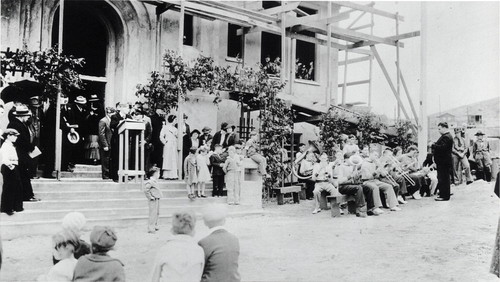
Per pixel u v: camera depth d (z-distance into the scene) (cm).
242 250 903
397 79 2225
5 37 1495
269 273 750
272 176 1631
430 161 1680
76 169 1445
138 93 1576
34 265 781
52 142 1331
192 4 1738
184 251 434
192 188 1350
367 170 1334
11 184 1012
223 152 1507
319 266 795
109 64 1759
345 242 973
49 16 1588
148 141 1418
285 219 1283
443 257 848
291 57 2253
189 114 1766
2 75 1299
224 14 1825
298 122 2081
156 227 1107
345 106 2431
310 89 2372
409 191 1518
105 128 1354
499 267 672
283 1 1948
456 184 1661
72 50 1741
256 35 2194
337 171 1374
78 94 1742
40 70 1295
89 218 1123
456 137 1650
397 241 970
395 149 1605
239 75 1675
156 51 1798
